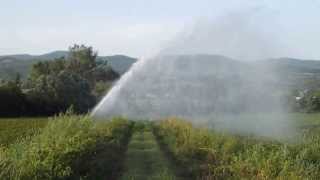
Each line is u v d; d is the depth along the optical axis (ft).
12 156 54.19
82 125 90.02
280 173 57.47
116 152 92.58
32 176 48.47
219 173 65.87
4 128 171.63
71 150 62.34
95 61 484.33
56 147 61.57
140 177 69.62
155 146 111.34
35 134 83.82
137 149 105.19
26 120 229.25
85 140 74.64
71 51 482.69
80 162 62.90
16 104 299.99
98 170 67.26
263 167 61.31
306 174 56.80
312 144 73.51
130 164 81.61
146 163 82.94
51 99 309.01
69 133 78.28
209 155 79.25
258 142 82.07
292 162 62.39
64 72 320.29
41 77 319.47
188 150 88.22
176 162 82.64
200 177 67.15
